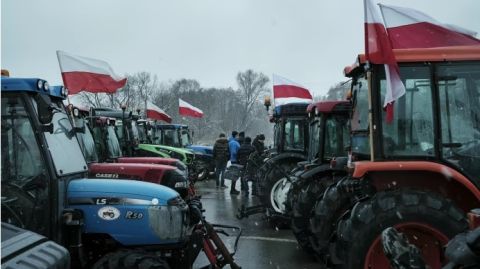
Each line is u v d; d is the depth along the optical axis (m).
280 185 8.85
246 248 7.28
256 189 10.36
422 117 4.71
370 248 4.32
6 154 4.00
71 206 4.26
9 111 4.02
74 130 4.83
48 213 4.01
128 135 11.94
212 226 4.86
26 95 4.03
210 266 4.70
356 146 5.48
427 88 4.74
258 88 36.69
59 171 4.15
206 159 18.52
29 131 4.03
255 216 9.92
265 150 14.30
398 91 4.49
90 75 7.83
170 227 4.34
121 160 8.86
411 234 4.42
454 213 4.29
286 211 7.66
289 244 7.51
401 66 4.78
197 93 39.97
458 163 4.65
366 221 4.34
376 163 4.63
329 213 5.51
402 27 5.17
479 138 4.65
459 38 5.13
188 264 4.56
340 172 6.72
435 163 4.59
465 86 4.71
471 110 4.68
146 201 4.32
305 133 9.70
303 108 9.80
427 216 4.29
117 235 4.25
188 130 22.30
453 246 2.36
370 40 4.62
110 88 7.97
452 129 4.69
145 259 4.09
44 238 2.59
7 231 2.51
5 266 2.11
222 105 39.84
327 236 5.50
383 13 5.19
